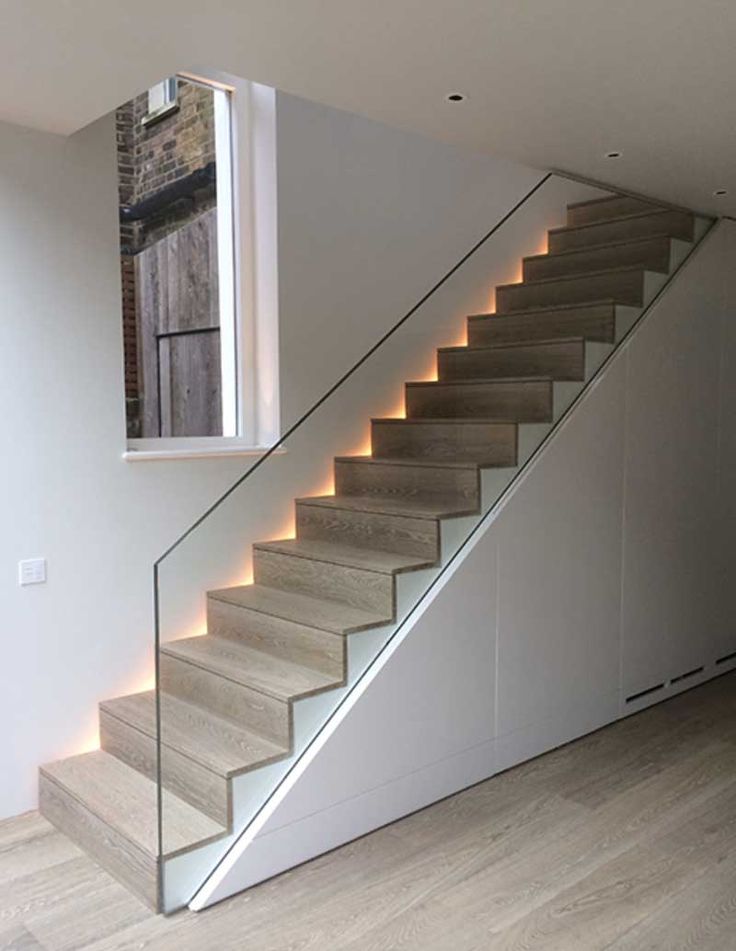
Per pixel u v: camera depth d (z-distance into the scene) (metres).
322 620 3.27
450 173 4.88
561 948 2.53
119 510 3.58
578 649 4.10
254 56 2.49
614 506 4.24
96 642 3.54
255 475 3.62
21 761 3.37
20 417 3.26
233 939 2.59
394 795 3.30
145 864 2.77
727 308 4.90
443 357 4.33
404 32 2.33
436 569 3.46
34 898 2.81
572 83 2.71
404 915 2.70
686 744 4.08
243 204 4.14
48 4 2.14
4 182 3.16
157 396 4.02
